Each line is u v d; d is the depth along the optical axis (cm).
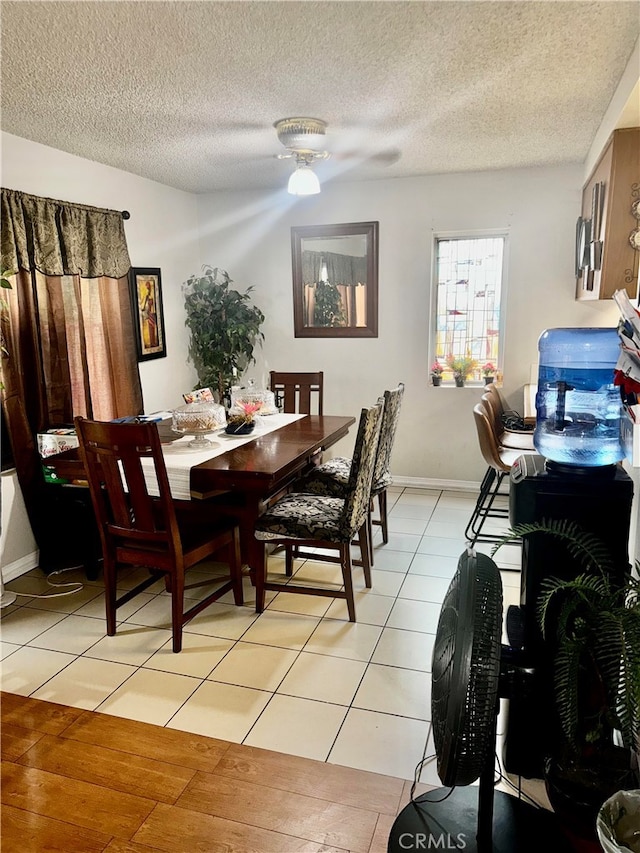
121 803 180
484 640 121
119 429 239
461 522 403
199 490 272
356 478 265
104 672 243
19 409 321
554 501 176
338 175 432
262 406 382
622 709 137
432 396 470
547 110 284
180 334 483
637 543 187
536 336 439
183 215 479
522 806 173
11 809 179
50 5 179
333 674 239
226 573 333
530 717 185
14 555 331
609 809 140
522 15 189
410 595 304
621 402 172
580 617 162
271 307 497
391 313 468
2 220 307
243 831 169
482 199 430
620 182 259
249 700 225
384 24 195
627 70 227
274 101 268
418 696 225
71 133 314
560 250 423
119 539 266
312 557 285
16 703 225
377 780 186
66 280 349
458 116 293
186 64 225
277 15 188
